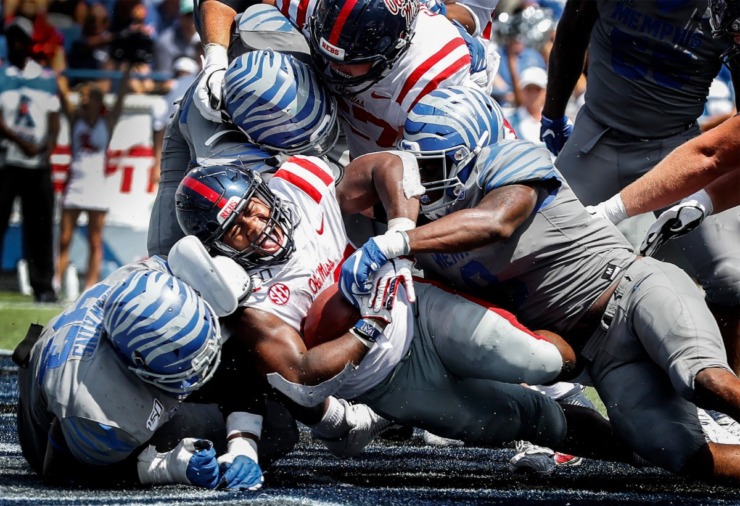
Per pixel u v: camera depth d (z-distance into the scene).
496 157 12.16
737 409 11.12
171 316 10.73
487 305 11.98
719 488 11.80
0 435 14.48
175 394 11.27
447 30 13.42
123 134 31.64
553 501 10.95
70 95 32.22
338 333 11.55
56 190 32.38
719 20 13.70
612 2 15.80
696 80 15.70
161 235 14.59
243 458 11.42
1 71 30.53
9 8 32.50
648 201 13.44
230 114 12.88
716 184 13.67
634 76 15.81
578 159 16.72
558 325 12.55
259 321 11.41
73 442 10.99
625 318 12.20
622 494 11.41
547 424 12.37
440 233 11.52
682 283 12.16
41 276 31.22
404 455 14.04
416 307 12.25
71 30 34.91
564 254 12.32
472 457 13.95
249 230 11.41
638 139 16.19
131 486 11.35
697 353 11.55
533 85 29.56
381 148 13.91
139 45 32.62
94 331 11.27
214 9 14.81
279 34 14.06
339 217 12.31
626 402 12.12
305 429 16.14
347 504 10.59
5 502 10.38
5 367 20.80
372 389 12.00
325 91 13.09
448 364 12.02
